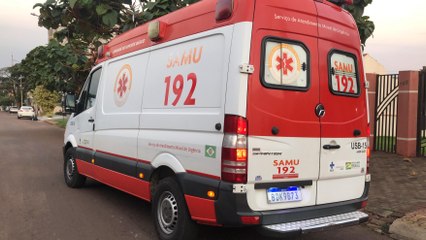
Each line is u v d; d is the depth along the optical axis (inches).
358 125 200.8
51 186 331.9
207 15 184.7
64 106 329.7
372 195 294.0
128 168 233.0
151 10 385.7
